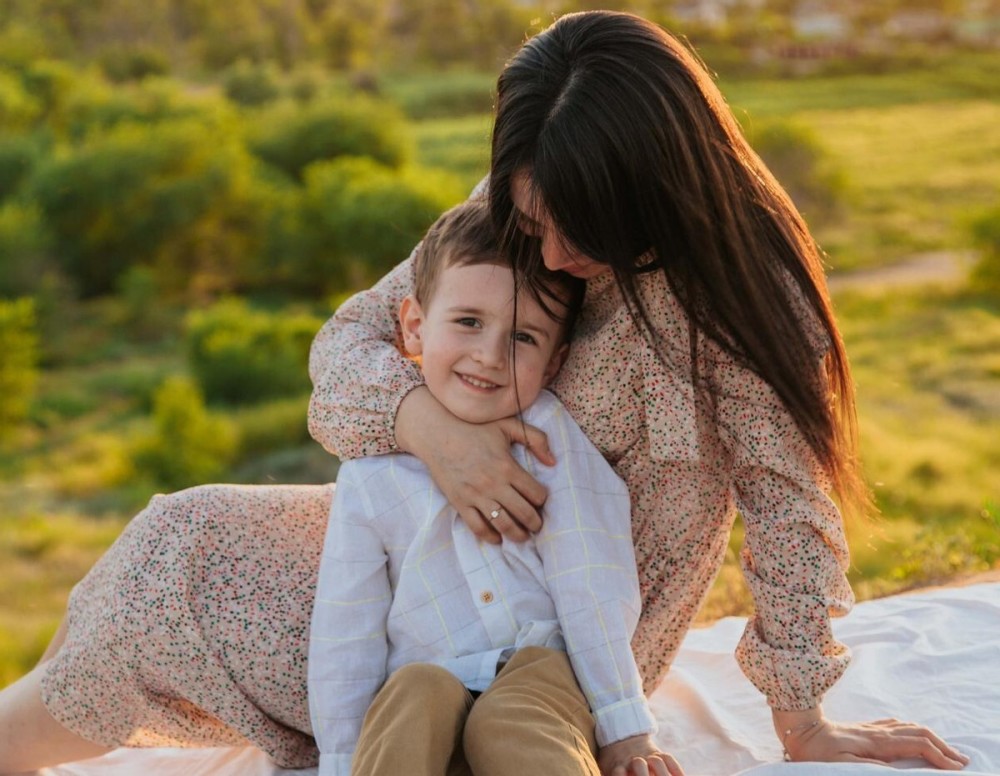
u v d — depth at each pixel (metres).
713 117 1.44
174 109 29.36
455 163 30.44
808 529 1.55
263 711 1.67
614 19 1.44
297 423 15.30
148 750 1.96
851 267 21.56
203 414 14.78
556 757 1.33
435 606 1.58
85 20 47.22
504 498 1.55
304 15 51.75
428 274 1.67
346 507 1.63
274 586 1.67
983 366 14.77
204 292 23.66
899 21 55.56
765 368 1.47
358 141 27.78
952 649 2.01
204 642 1.62
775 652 1.58
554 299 1.59
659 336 1.52
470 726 1.40
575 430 1.61
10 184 24.88
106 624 1.63
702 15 54.16
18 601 9.30
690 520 1.65
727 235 1.42
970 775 1.44
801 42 51.31
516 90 1.44
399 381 1.64
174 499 1.69
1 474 13.99
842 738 1.59
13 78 32.19
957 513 9.33
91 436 15.70
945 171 28.72
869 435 11.50
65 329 20.77
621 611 1.55
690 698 1.99
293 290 24.09
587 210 1.38
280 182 25.84
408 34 52.78
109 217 23.41
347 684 1.57
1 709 1.73
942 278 20.11
